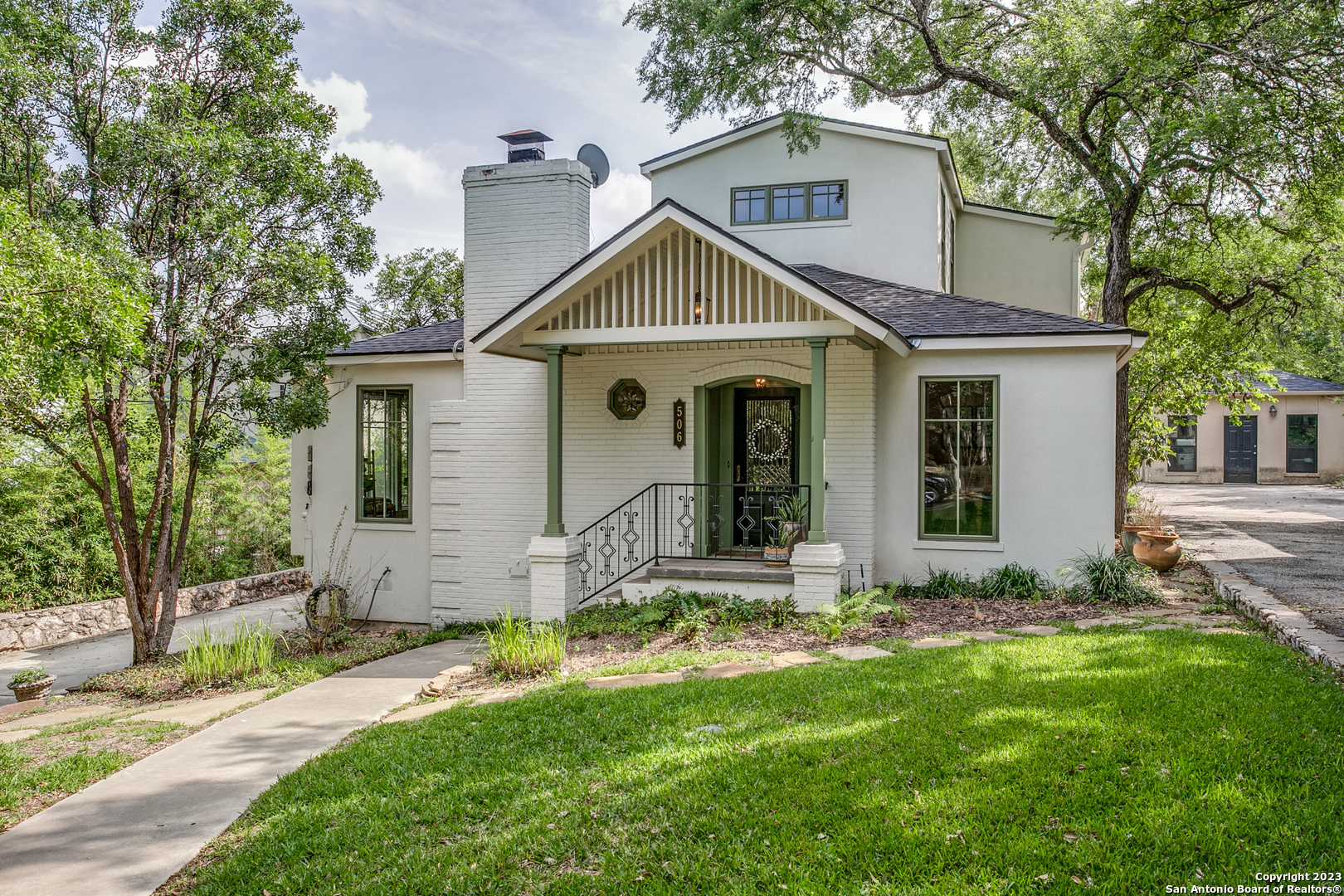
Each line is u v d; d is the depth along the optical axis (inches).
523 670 303.3
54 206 351.3
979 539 420.8
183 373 393.1
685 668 292.2
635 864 153.8
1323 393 1142.3
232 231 362.6
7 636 452.1
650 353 451.5
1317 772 166.4
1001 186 827.4
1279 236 651.5
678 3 542.3
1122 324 605.0
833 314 359.3
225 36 402.0
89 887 163.9
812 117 517.0
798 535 404.5
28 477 482.9
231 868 166.6
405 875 157.4
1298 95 465.7
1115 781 168.1
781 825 162.1
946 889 136.3
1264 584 374.6
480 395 484.7
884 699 229.6
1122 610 356.5
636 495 428.5
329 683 329.4
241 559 656.4
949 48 644.1
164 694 334.0
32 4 357.4
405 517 510.0
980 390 422.6
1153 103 556.7
